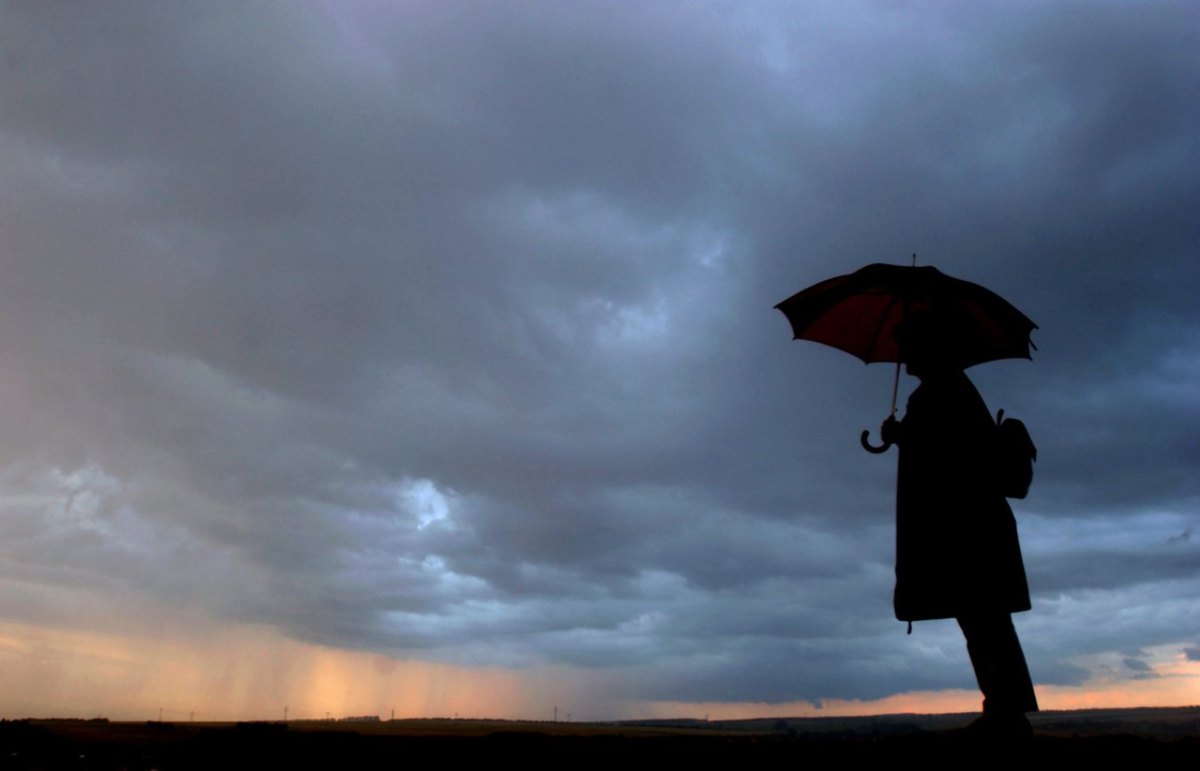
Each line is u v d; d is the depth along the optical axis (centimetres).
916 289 703
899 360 708
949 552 645
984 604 635
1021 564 654
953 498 654
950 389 683
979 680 645
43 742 642
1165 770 567
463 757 628
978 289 707
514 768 614
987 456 654
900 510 679
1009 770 580
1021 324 727
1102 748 593
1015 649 640
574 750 631
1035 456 664
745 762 611
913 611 659
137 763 607
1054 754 588
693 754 620
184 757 625
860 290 722
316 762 619
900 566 672
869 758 608
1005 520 655
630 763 612
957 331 704
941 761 598
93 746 633
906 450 684
